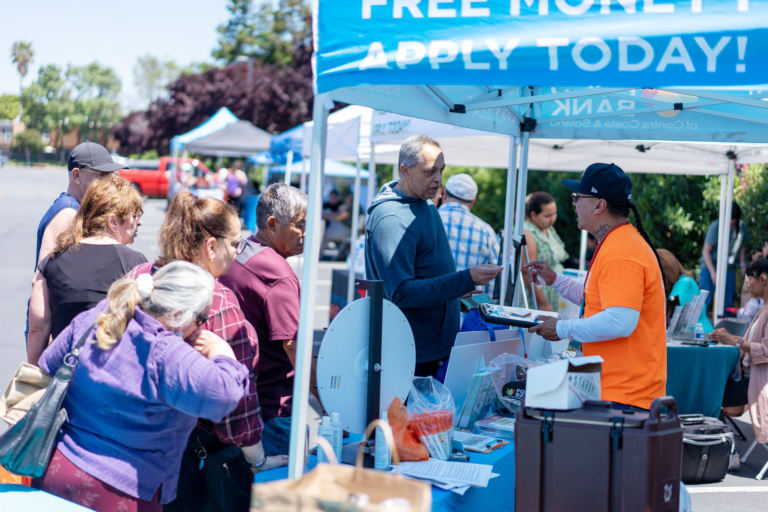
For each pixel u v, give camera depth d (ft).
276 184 9.50
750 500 14.20
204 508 8.23
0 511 6.63
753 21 6.23
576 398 7.38
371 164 24.81
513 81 6.61
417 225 10.52
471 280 10.03
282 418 9.05
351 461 8.51
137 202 10.09
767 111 12.62
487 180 48.62
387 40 6.88
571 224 40.27
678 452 7.12
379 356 8.95
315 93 7.28
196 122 149.18
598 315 8.66
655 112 12.71
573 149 23.56
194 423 7.38
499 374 10.80
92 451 6.89
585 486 7.05
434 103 10.71
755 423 15.75
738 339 16.30
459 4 6.78
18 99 298.97
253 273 8.79
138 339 6.77
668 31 6.34
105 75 310.65
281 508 5.58
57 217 10.94
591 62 6.47
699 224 32.73
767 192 28.71
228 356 6.96
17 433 6.77
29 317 9.67
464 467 8.46
